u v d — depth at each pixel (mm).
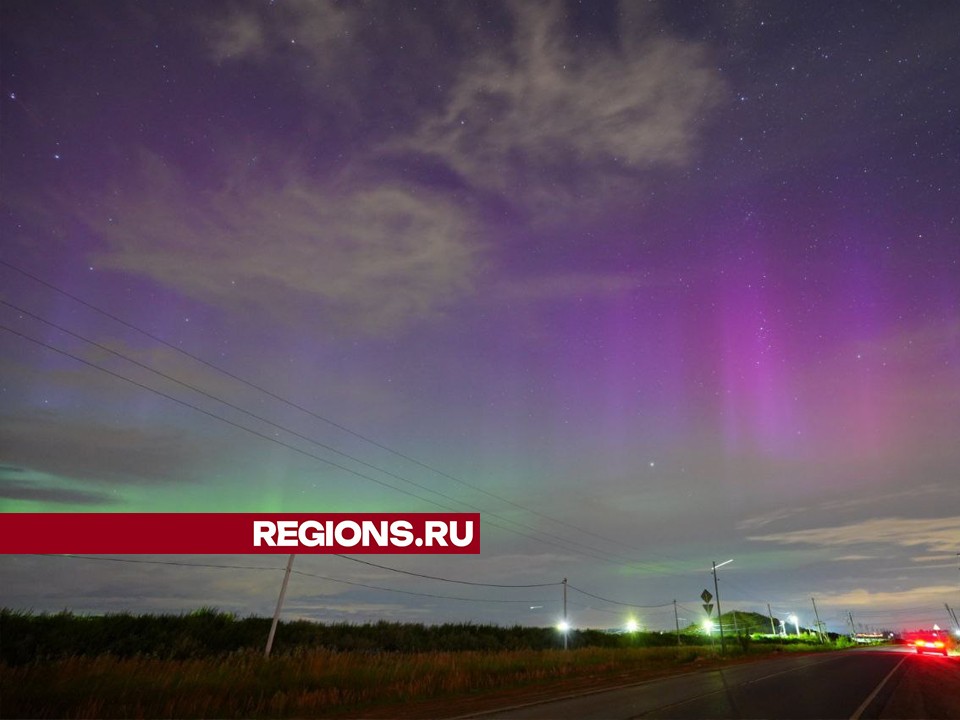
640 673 26406
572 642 51312
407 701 16297
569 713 13086
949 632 116500
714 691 17750
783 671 27000
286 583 24281
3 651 17203
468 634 42688
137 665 16266
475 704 15352
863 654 50344
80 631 21484
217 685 15461
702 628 113812
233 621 29391
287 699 15008
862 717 12320
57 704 12148
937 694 17031
